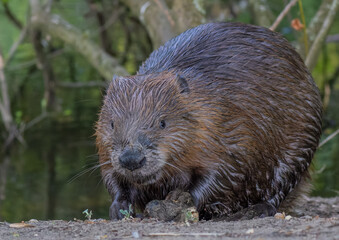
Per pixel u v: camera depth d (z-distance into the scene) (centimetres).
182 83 780
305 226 625
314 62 1294
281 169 869
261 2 1538
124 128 744
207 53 855
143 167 732
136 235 628
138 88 772
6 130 1980
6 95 1897
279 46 901
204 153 783
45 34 1906
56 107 2064
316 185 1469
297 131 881
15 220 1417
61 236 655
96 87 2172
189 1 1317
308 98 903
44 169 1723
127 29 1980
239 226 657
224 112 797
